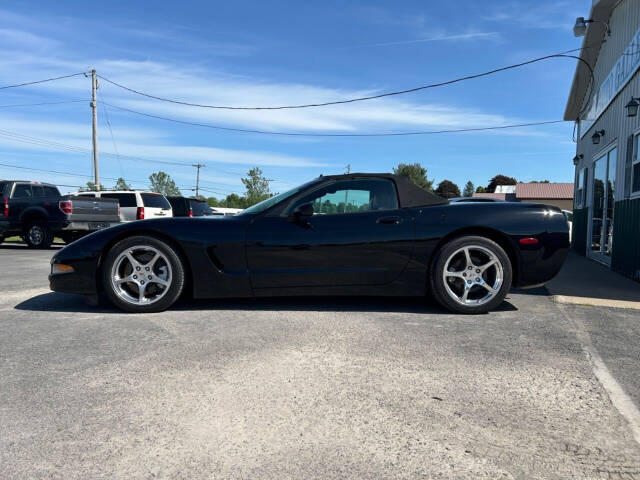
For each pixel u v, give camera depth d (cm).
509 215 414
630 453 181
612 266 786
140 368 268
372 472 167
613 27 941
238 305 439
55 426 200
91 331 346
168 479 163
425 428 199
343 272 409
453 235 415
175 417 208
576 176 1412
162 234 408
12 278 633
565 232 414
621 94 841
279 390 238
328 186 427
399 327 360
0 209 1256
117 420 205
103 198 1291
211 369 267
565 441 189
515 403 224
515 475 166
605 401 227
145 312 407
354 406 220
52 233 1239
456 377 256
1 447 183
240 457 177
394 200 423
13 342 318
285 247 406
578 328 362
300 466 171
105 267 403
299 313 406
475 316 400
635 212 667
